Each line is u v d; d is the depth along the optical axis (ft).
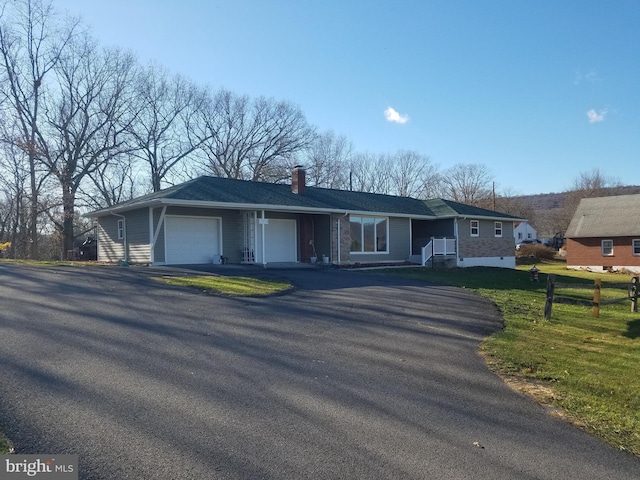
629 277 93.81
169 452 12.12
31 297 32.78
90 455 11.82
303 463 11.89
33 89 100.83
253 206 60.90
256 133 149.69
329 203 72.84
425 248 81.00
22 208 102.47
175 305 31.63
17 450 11.94
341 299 37.52
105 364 18.92
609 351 25.38
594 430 15.03
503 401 17.26
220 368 19.19
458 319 31.99
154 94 126.11
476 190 211.61
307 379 18.43
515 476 11.78
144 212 60.49
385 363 21.12
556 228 260.42
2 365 18.33
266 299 35.73
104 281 40.93
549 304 34.12
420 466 12.03
